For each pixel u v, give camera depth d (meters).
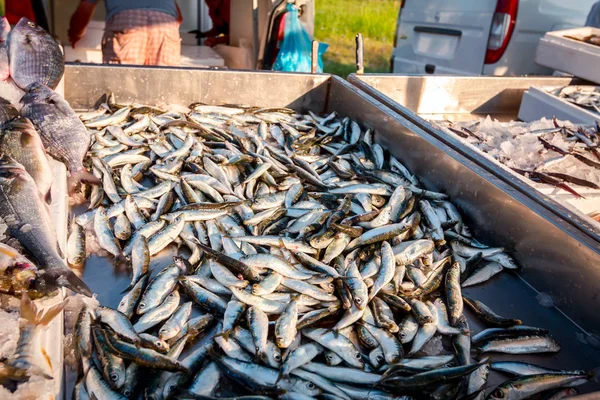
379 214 0.79
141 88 1.18
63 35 1.97
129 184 0.85
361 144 1.07
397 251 0.72
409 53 1.93
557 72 1.65
